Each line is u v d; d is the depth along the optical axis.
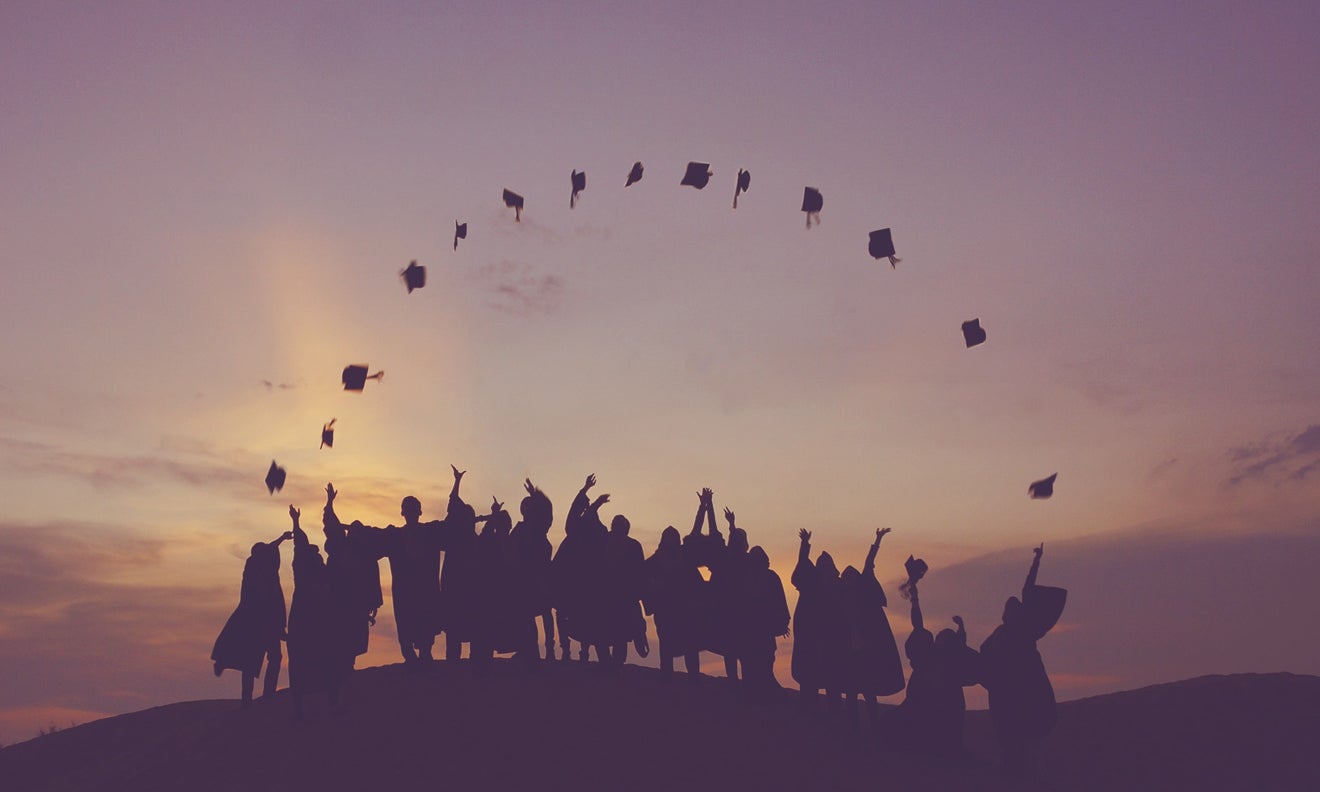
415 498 15.91
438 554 15.77
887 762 13.98
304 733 13.60
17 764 17.08
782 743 13.98
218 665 15.16
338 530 15.33
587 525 15.91
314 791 12.06
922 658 15.11
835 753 13.98
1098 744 16.50
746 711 15.12
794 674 15.73
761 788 12.49
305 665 14.05
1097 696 18.98
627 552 15.76
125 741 17.36
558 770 12.52
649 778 12.48
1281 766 15.38
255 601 15.34
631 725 13.80
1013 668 14.62
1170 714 17.47
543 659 16.55
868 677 15.17
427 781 12.22
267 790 12.17
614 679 15.54
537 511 15.89
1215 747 16.14
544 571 15.76
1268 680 18.75
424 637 15.58
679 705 14.78
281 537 15.87
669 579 15.98
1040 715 14.45
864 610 15.44
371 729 13.55
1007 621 14.95
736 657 16.08
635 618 15.66
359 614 14.95
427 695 14.64
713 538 16.11
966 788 13.47
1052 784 14.69
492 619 15.28
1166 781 15.06
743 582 15.77
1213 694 18.22
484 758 12.75
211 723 14.84
